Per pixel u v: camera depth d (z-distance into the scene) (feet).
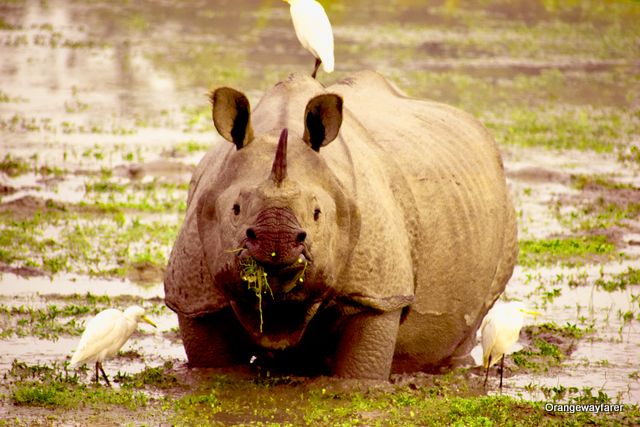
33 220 163.84
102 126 246.68
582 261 155.63
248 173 84.02
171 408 88.79
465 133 115.65
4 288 130.72
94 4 495.41
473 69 351.87
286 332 85.61
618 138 256.32
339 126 85.25
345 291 89.56
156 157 217.36
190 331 94.22
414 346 103.96
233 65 340.59
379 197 92.79
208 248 84.84
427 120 112.16
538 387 101.91
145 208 176.04
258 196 78.43
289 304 84.02
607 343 118.42
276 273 78.13
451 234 103.60
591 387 102.22
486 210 110.93
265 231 76.13
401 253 93.71
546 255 157.79
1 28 402.31
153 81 312.91
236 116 85.40
